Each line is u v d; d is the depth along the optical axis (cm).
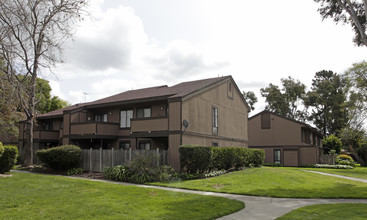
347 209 922
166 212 827
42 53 2064
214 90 2334
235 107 2730
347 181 1795
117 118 2422
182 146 1633
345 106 3259
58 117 2870
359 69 3131
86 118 2562
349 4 1631
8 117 2383
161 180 1493
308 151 3403
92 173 1839
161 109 2139
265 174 1811
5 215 762
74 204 904
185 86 2397
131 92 2920
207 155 1688
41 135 2764
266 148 3644
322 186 1498
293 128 3509
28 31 1906
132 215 792
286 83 6012
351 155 4741
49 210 827
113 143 2423
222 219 792
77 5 1939
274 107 5975
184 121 1836
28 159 2155
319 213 862
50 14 2016
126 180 1535
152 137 2131
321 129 5962
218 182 1464
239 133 2772
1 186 1152
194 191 1254
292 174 1895
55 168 1927
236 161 2142
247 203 1026
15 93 1744
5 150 1550
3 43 1675
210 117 2231
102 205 898
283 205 997
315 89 6094
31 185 1198
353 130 3159
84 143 2500
